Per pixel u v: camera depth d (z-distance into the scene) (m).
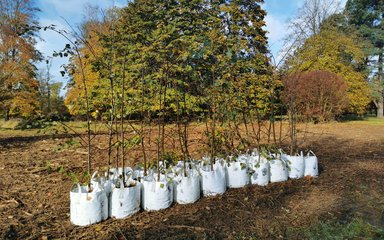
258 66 4.30
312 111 14.73
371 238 2.53
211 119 4.17
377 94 23.81
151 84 3.51
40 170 4.95
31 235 2.59
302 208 3.26
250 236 2.59
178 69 3.32
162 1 15.97
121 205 2.89
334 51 19.86
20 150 7.30
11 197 3.59
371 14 26.52
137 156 5.60
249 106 4.45
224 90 3.97
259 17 11.59
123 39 3.81
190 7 14.09
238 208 3.20
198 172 3.51
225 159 4.04
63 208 3.23
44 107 19.88
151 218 2.92
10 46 18.41
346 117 21.86
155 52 3.37
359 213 3.13
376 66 25.44
